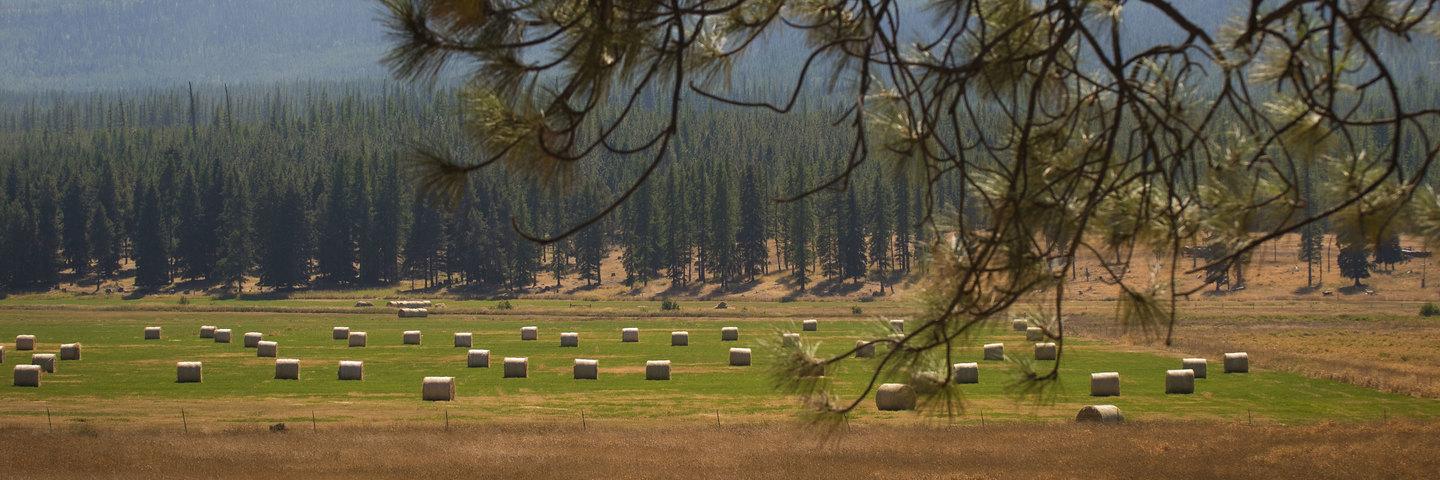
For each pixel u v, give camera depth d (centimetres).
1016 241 947
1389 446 4800
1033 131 989
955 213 980
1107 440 5147
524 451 4941
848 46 947
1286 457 4572
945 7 930
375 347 11750
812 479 4197
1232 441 5088
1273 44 911
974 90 973
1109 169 972
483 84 853
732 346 11781
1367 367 8956
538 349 11444
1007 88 974
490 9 837
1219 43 888
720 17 981
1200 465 4419
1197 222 940
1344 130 918
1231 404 6944
